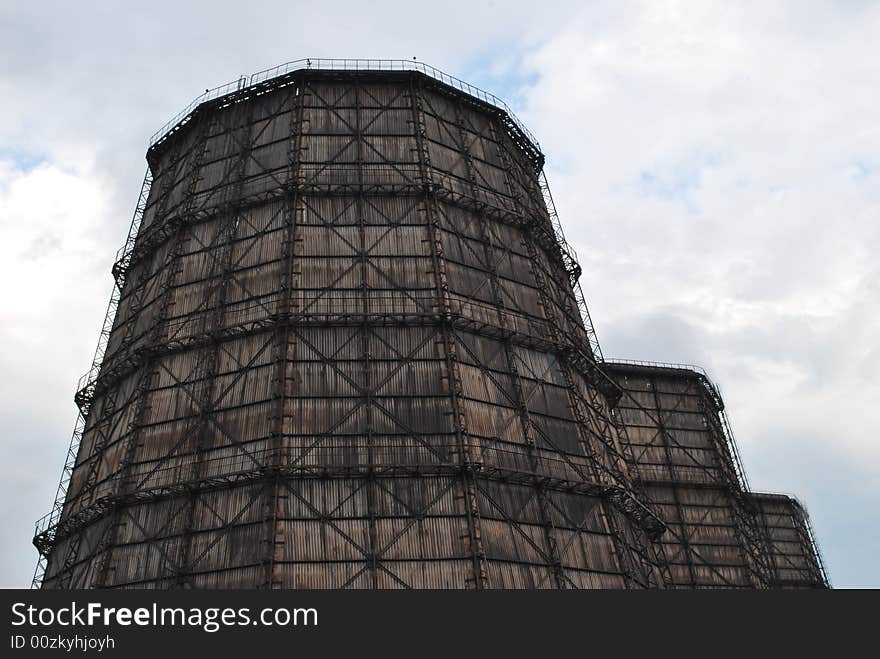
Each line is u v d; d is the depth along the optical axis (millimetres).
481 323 36062
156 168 48625
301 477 31125
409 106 42188
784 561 76875
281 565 29391
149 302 40438
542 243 45188
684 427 68438
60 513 38469
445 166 41375
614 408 48469
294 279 35719
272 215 38188
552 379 38375
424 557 30094
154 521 32469
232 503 31406
